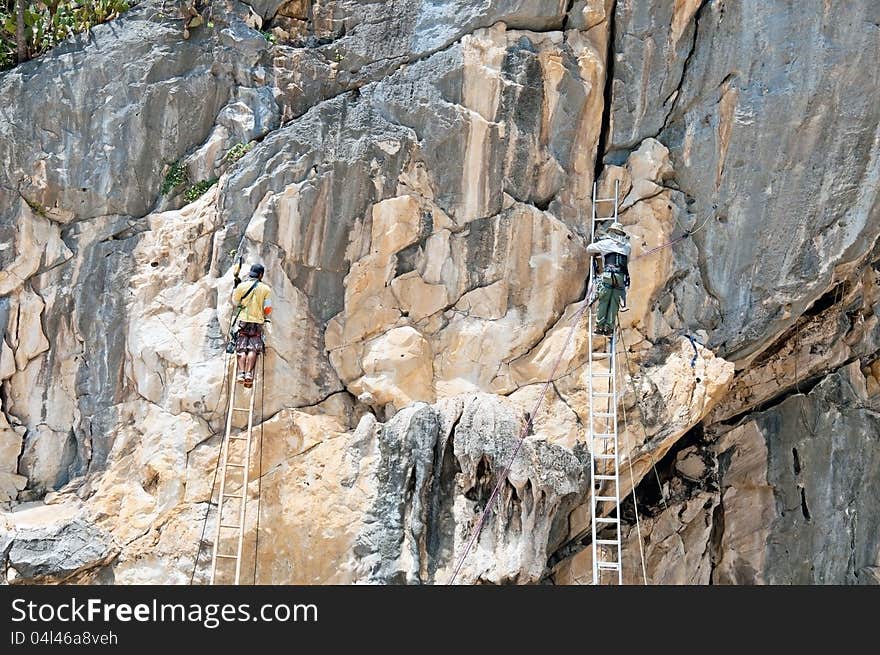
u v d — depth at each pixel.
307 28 12.97
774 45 12.22
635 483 12.03
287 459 11.77
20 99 12.52
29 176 12.40
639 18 12.53
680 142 12.54
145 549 11.59
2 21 12.90
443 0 12.59
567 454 11.52
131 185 12.50
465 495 11.39
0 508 11.92
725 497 13.70
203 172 12.57
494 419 11.33
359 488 11.55
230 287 11.93
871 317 13.74
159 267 12.29
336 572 11.39
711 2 12.48
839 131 12.02
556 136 12.48
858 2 11.96
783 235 12.20
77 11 12.99
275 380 11.92
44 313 12.35
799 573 13.49
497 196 12.31
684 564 13.42
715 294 12.39
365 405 12.08
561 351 12.09
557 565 12.42
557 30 12.58
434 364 12.20
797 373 13.52
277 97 12.65
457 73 12.36
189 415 11.81
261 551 11.53
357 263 12.19
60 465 12.21
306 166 12.18
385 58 12.65
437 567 11.20
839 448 13.65
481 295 12.27
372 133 12.32
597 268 12.30
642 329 12.32
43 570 11.28
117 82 12.59
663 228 12.44
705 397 12.04
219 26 12.79
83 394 12.26
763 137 12.22
